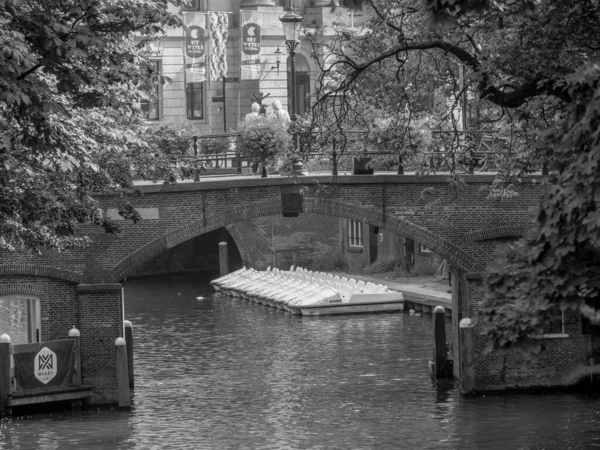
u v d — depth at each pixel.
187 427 46.28
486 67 35.28
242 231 96.81
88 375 50.00
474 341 50.06
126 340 53.28
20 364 48.56
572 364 50.28
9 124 31.72
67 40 29.94
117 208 50.12
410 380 54.88
